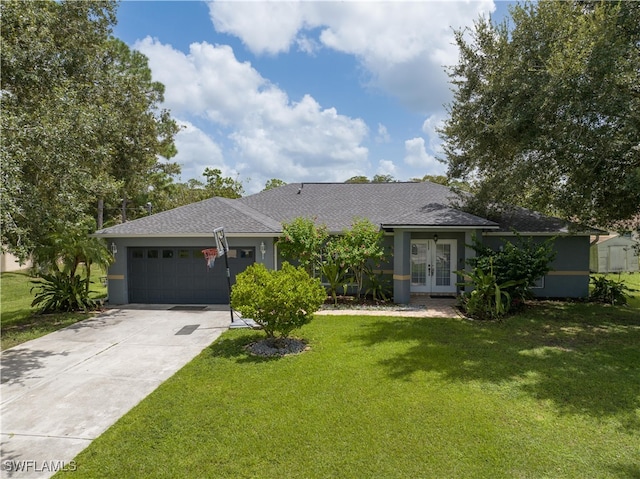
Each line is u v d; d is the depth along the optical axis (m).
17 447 4.79
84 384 6.75
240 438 4.87
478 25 13.16
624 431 5.02
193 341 9.38
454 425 5.15
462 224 13.12
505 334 9.83
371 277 14.18
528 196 14.20
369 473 4.15
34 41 11.26
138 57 26.11
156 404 5.87
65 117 10.36
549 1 10.72
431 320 11.39
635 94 10.02
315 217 14.56
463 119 13.45
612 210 11.75
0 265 27.16
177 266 14.07
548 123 10.86
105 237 13.70
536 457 4.44
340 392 6.21
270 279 8.46
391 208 16.94
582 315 12.09
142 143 23.23
